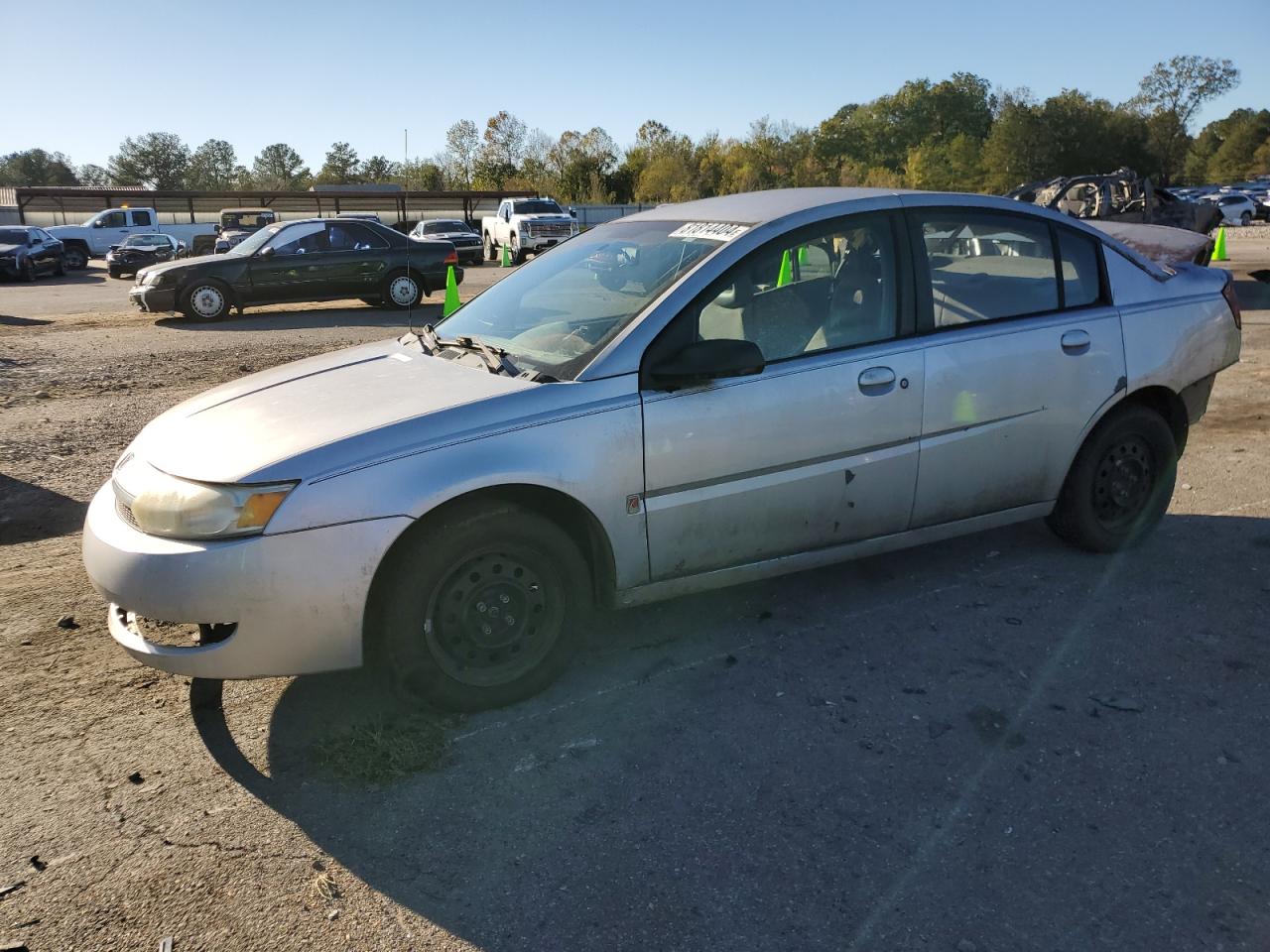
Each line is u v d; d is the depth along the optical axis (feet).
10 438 23.79
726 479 11.45
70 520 18.01
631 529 11.07
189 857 8.60
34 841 8.82
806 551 12.34
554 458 10.43
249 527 9.54
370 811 9.22
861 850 8.57
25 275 88.38
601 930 7.68
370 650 10.42
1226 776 9.52
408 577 10.06
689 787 9.52
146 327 47.62
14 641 12.86
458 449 10.11
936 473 12.82
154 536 9.82
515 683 10.88
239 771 9.91
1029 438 13.44
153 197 146.00
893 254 12.58
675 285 11.48
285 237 51.62
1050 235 13.85
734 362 10.75
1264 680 11.32
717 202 13.82
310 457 9.78
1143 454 14.75
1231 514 16.81
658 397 10.99
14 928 7.73
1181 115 327.67
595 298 12.37
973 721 10.61
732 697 11.21
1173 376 14.49
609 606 11.46
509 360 11.64
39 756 10.21
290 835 8.89
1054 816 8.98
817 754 10.05
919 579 14.37
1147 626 12.71
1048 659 11.91
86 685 11.69
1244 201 148.46
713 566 11.78
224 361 35.55
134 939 7.62
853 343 12.24
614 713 10.91
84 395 29.32
